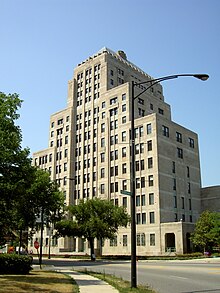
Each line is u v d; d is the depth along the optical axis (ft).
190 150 252.01
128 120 248.93
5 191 68.59
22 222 124.06
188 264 118.11
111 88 282.77
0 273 71.20
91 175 270.05
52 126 315.99
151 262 143.74
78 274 77.36
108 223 175.63
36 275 69.67
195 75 53.72
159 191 213.05
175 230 197.67
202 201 247.50
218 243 174.40
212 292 46.83
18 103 73.15
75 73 313.32
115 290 47.73
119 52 319.06
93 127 281.13
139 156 229.25
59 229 179.11
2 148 69.10
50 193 136.36
